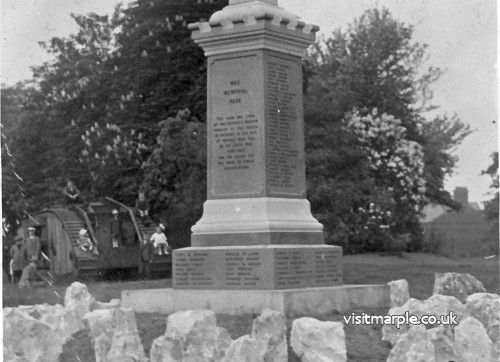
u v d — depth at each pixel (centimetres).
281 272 1669
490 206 4878
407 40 4988
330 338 1370
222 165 1759
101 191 4341
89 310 1620
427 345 1361
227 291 1655
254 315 1606
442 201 4897
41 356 1417
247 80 1742
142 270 3547
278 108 1755
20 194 4341
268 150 1730
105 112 4522
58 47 4650
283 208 1739
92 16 4600
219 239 1725
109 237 3575
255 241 1695
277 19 1744
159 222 3859
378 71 4925
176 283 1736
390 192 4381
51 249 3591
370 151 4569
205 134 3769
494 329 1509
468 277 2108
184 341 1320
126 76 4412
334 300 1686
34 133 4581
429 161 4928
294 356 1383
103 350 1362
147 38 4334
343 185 4009
